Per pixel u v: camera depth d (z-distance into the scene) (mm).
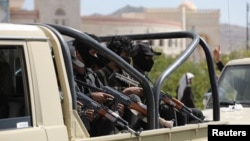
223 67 16828
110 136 8727
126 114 10453
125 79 11531
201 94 61312
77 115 8727
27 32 8375
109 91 10211
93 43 9508
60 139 8359
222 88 16125
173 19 170250
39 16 130625
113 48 11742
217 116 11977
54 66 8703
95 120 9703
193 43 11367
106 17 136250
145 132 9188
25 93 8203
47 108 8320
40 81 8312
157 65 68750
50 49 8617
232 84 16094
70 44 10719
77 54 11141
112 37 12555
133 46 11875
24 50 8258
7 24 8492
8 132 7887
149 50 11961
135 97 10312
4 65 8203
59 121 8422
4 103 8172
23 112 8164
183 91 22141
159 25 140750
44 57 8430
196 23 169750
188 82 22188
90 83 10711
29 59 8273
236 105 15086
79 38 9453
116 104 10156
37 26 8828
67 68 8750
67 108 8633
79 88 10312
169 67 10469
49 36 8688
